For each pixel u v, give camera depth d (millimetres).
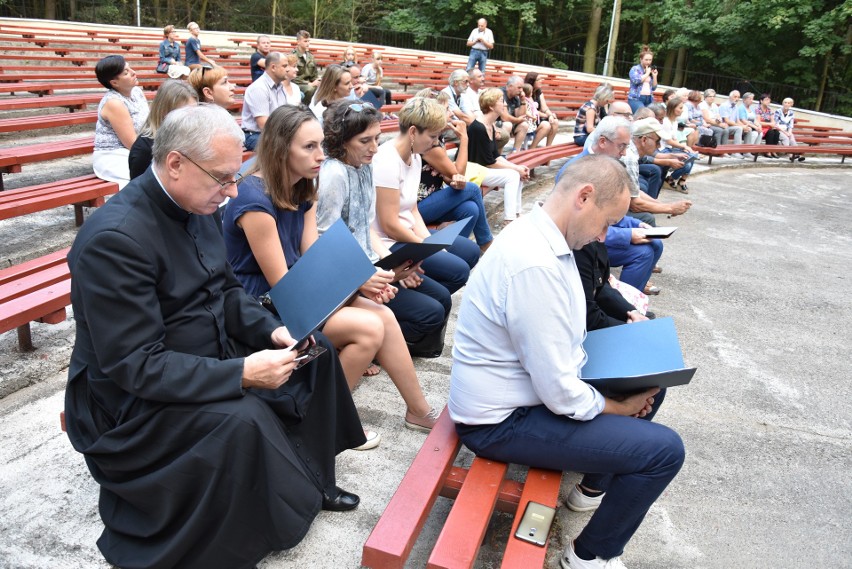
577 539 2250
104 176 5152
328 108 3221
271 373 1934
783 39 25969
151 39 19078
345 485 2584
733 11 25781
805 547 2674
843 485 3127
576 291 2182
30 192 4629
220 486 1872
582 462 2152
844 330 5191
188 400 1854
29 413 2879
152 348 1861
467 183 4965
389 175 3689
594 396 2145
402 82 17641
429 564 1869
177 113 1896
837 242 8172
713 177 12180
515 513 2246
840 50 24438
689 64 29391
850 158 17250
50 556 2092
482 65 17812
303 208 2932
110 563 2004
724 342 4719
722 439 3424
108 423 2006
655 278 6012
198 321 2068
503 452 2248
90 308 1815
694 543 2631
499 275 2096
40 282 3277
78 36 17812
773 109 20625
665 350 2346
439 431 2473
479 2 28750
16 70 11805
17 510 2279
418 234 4039
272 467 1887
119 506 2008
